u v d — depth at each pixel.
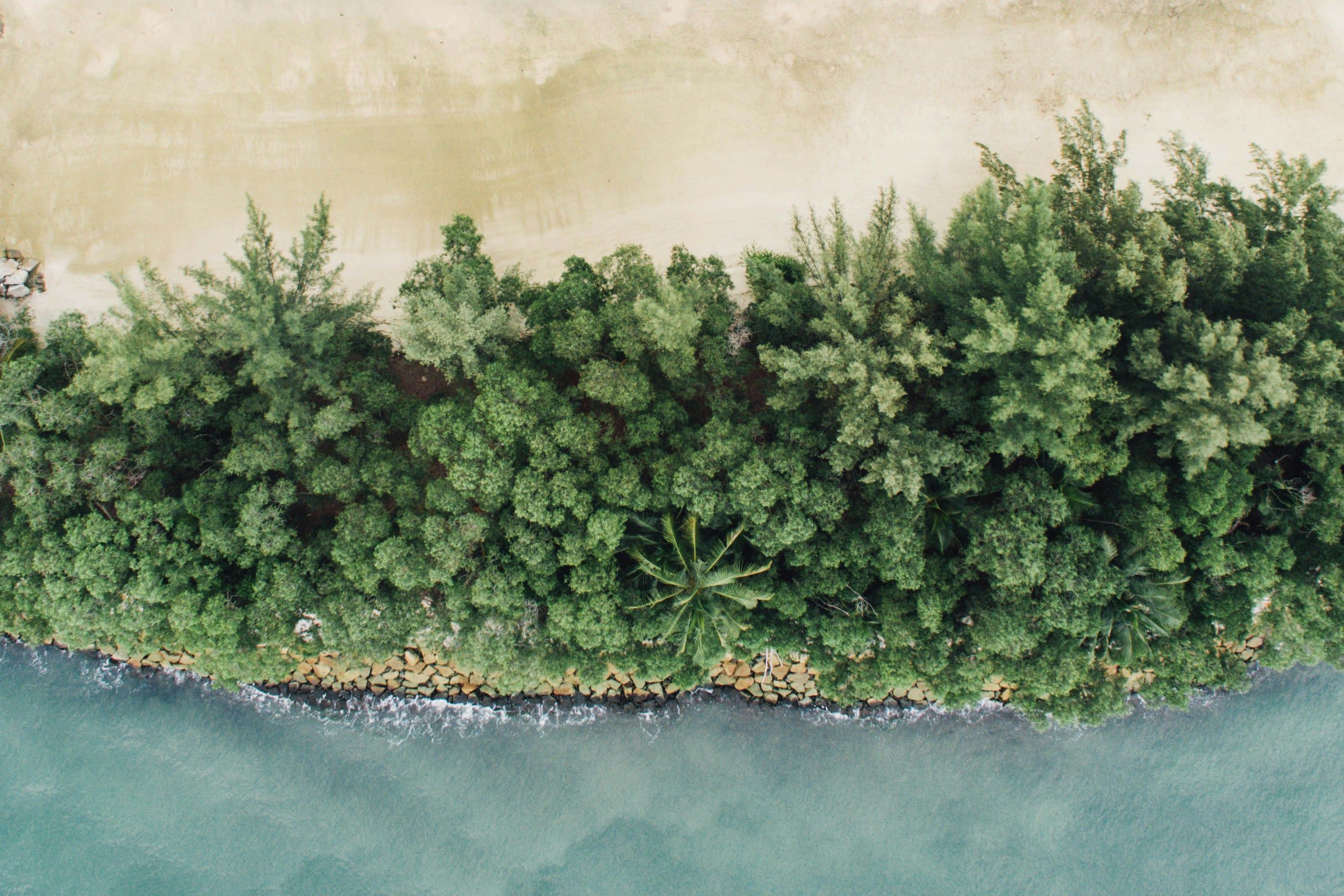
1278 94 25.48
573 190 26.09
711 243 26.16
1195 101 25.58
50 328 23.16
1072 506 21.08
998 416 18.42
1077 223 20.75
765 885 27.05
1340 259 19.50
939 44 25.56
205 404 22.25
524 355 22.48
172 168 25.98
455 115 25.88
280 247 26.11
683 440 21.61
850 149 25.88
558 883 27.05
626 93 25.84
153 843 27.03
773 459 20.59
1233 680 22.98
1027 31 25.45
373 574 21.50
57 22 25.58
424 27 25.56
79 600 21.66
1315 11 25.25
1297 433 19.83
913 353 19.70
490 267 22.92
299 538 23.33
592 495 21.14
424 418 21.00
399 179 26.03
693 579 20.47
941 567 21.75
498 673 22.86
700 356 22.11
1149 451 20.88
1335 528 20.14
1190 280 20.06
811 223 26.09
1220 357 18.47
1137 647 21.36
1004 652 21.55
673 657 22.22
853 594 22.11
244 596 22.52
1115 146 22.22
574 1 25.48
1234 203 20.73
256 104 25.80
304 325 21.02
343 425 21.36
